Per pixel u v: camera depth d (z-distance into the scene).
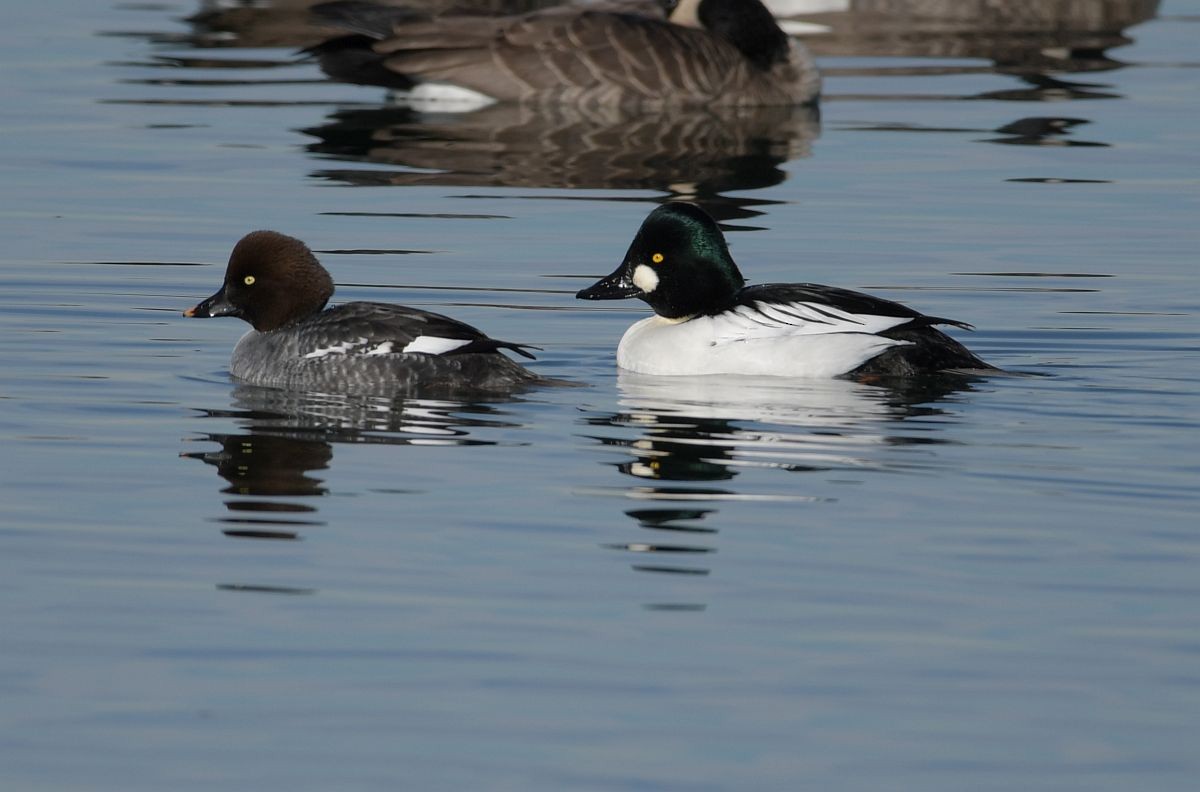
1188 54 32.84
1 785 8.04
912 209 21.98
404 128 26.53
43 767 8.19
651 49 27.80
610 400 14.60
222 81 30.11
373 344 14.82
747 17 28.64
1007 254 19.91
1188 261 19.59
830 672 9.20
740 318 15.65
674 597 10.14
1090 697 8.96
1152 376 15.41
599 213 21.77
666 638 9.58
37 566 10.55
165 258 19.62
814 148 25.53
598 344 16.88
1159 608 10.02
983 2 36.00
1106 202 22.30
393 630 9.64
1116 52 33.16
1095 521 11.49
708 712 8.74
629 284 16.39
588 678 9.09
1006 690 9.02
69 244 20.08
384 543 10.97
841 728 8.62
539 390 14.90
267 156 24.64
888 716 8.73
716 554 10.84
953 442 13.33
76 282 18.56
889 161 24.66
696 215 16.20
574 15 28.34
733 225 21.20
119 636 9.56
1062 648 9.49
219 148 25.12
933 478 12.41
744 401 14.58
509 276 19.06
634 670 9.19
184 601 10.03
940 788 8.09
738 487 12.17
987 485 12.23
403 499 11.84
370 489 12.05
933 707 8.84
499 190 22.98
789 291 15.84
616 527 11.30
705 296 16.17
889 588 10.30
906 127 26.91
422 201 22.34
